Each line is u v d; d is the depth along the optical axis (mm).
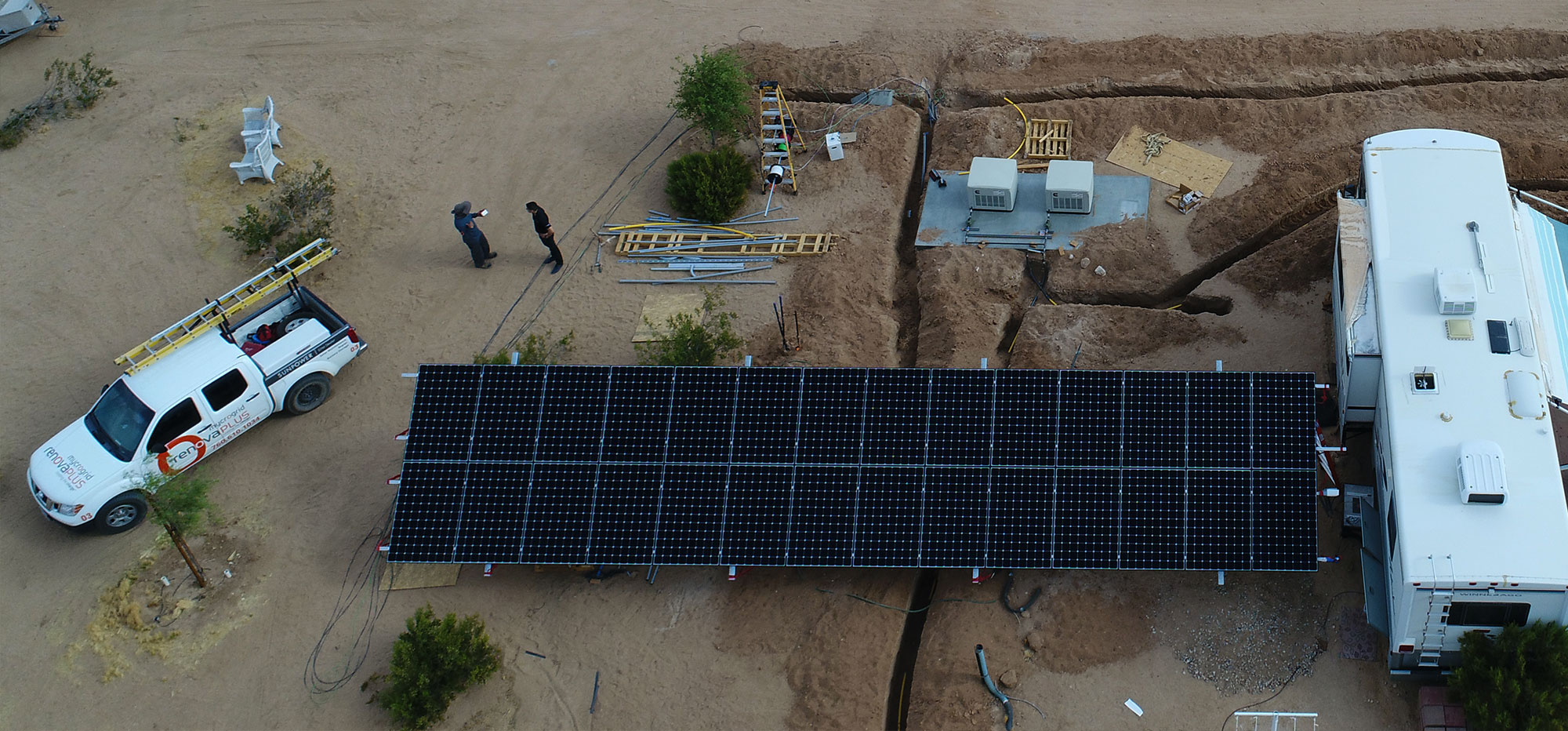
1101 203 28406
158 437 23938
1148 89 31578
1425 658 19734
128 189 31422
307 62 34781
